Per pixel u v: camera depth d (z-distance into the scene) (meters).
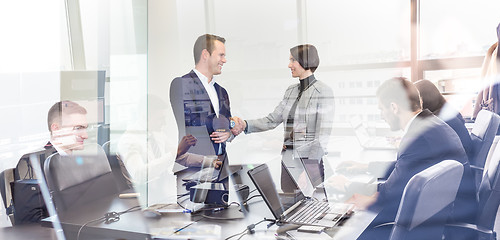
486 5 3.74
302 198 1.71
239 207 1.65
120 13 4.54
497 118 2.47
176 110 2.65
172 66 4.74
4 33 3.46
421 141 1.72
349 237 1.31
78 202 1.82
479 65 3.79
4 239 1.41
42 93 3.68
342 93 4.22
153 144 2.78
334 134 3.52
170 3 4.73
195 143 2.49
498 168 1.57
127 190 2.02
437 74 4.02
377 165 2.11
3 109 3.36
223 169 1.89
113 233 1.42
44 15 3.76
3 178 1.83
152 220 1.52
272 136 3.52
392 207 1.56
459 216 1.67
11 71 3.48
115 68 4.41
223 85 4.61
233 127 2.76
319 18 4.40
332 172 2.09
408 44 4.11
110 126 4.25
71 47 4.01
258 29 4.57
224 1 4.69
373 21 4.21
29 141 3.37
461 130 2.47
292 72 2.89
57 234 1.46
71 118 2.11
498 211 1.71
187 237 1.33
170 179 2.13
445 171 1.26
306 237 1.31
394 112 1.89
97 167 2.09
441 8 3.94
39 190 1.73
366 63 4.26
